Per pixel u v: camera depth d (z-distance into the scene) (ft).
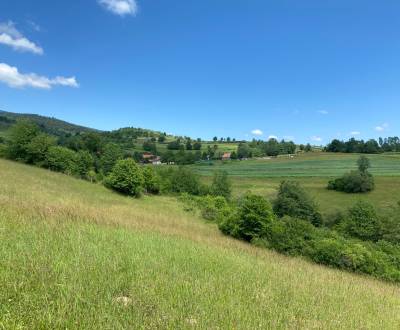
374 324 29.07
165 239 51.37
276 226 93.40
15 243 28.60
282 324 23.22
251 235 95.86
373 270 79.15
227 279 32.76
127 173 168.45
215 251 52.19
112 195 155.94
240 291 29.25
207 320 20.77
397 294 55.77
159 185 214.28
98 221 53.93
